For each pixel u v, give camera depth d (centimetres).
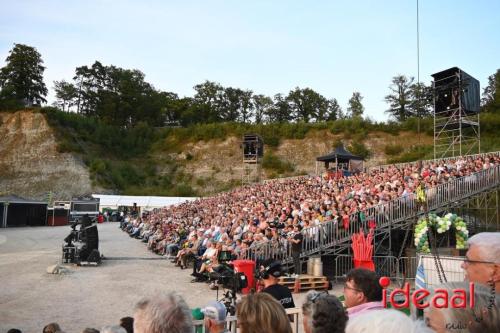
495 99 9256
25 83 11381
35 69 11550
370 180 2753
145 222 3791
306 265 1766
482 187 2144
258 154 5962
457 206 2059
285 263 1697
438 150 5978
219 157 9062
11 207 4472
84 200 5525
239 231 2005
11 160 8194
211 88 13938
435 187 1959
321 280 1592
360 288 379
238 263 1423
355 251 1670
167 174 8988
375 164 7631
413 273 1697
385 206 1892
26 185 7738
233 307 932
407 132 8088
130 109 12525
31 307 1223
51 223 4778
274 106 13588
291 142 8912
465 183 2084
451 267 1131
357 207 1900
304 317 345
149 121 12612
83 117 9825
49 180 7844
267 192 3775
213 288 1527
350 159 3994
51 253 2441
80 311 1191
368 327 194
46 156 8244
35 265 1986
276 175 8262
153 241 2725
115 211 6034
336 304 312
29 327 1027
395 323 194
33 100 11525
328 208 2091
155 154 9656
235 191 5097
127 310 1212
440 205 1952
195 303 1312
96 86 13050
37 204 4728
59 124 9000
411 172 2658
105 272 1856
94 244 2055
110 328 379
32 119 8788
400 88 10606
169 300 278
